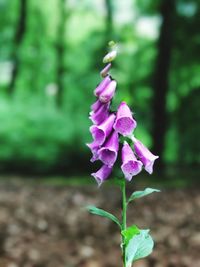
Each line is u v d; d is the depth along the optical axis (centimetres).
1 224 933
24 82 2706
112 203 1205
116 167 250
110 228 938
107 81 239
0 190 1361
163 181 1527
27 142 1692
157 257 716
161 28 1641
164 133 1666
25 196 1273
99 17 2914
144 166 248
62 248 782
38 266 692
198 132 1994
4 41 2356
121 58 2081
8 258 717
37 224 951
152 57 2061
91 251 764
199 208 1122
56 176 1669
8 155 1680
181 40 1747
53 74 2770
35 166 1692
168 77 1672
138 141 246
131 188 1400
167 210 1106
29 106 1820
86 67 2312
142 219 1018
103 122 240
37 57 2630
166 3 1616
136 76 2033
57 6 2694
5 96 2033
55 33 2725
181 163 2048
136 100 1938
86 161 1727
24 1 2333
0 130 1692
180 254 736
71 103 2344
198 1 1691
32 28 2642
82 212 1084
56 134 1702
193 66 1848
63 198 1255
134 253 263
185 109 1981
